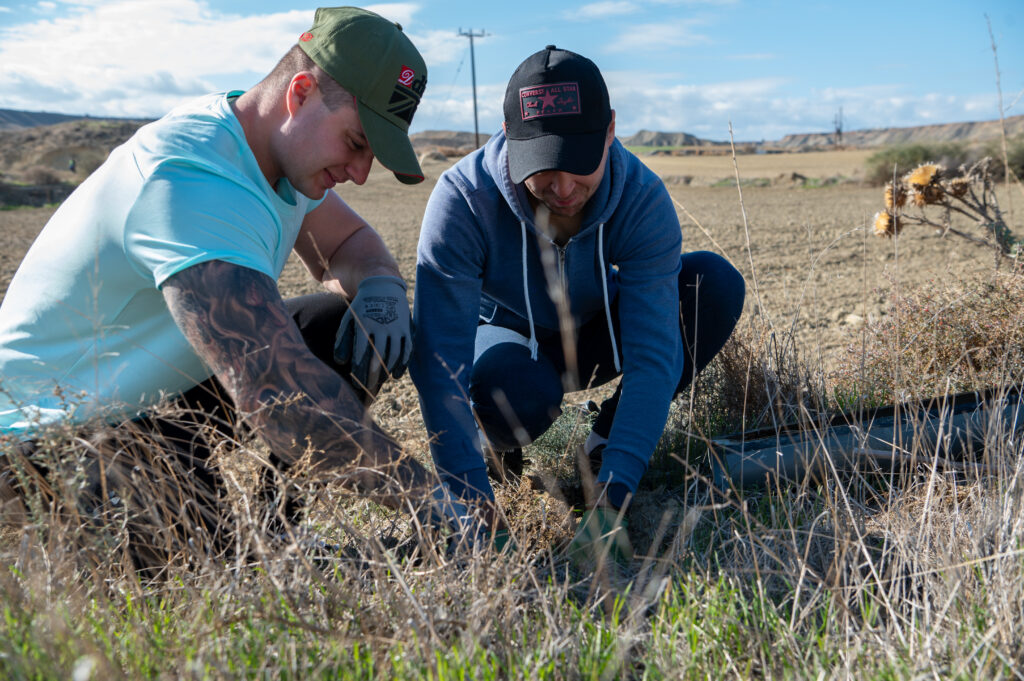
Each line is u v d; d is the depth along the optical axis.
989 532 1.86
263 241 2.00
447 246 2.23
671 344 2.37
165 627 1.67
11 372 2.10
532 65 2.08
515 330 2.70
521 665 1.53
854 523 1.92
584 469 2.48
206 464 1.90
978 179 4.37
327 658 1.48
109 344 2.05
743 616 1.74
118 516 1.85
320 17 2.09
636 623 1.69
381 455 1.90
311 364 1.88
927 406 2.67
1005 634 1.52
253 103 2.11
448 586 1.68
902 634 1.59
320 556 1.98
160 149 1.94
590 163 2.04
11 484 1.97
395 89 2.04
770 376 3.00
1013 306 3.33
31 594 1.54
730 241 12.34
